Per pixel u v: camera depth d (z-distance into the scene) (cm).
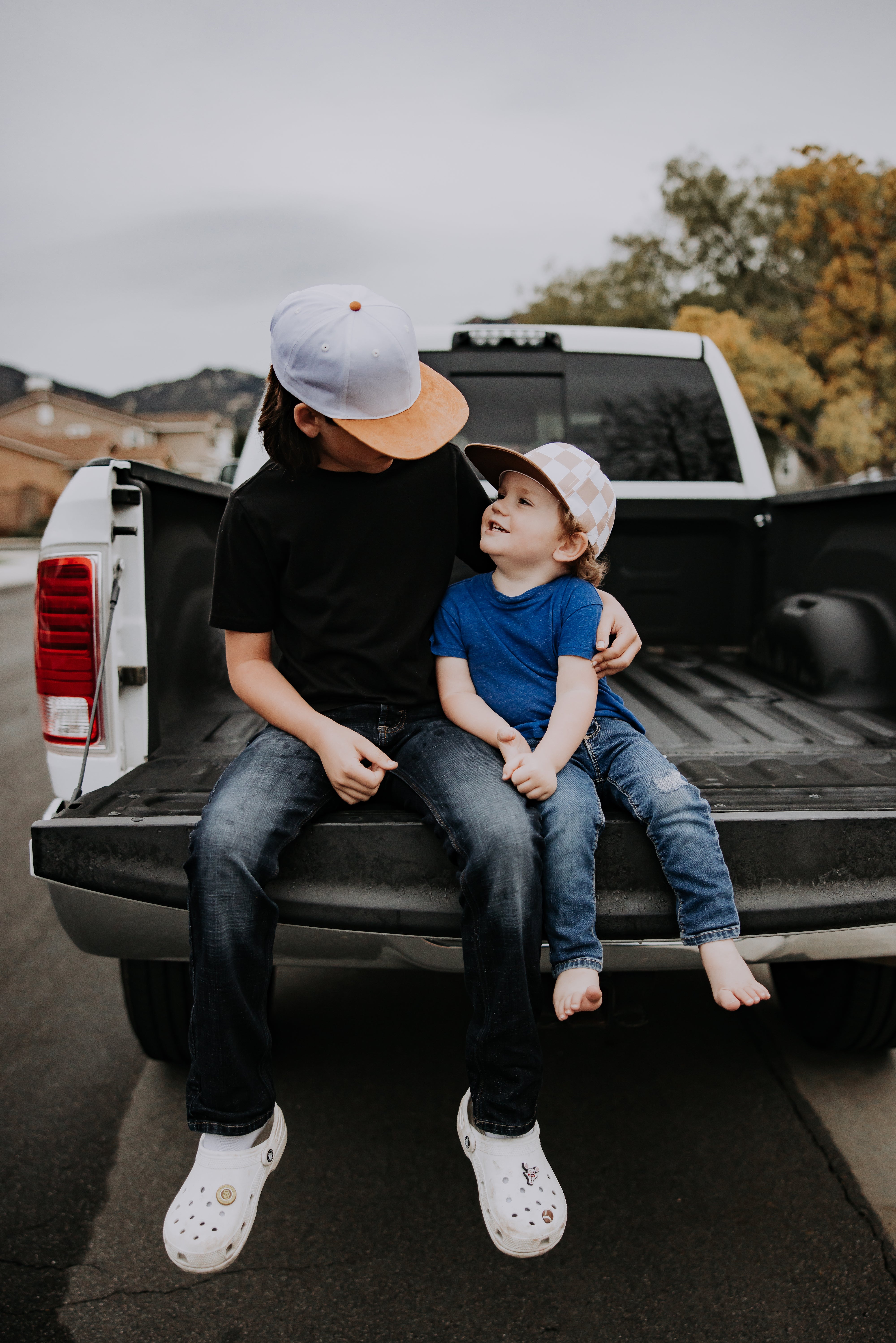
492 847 157
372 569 184
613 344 349
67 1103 246
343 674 185
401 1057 266
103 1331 174
